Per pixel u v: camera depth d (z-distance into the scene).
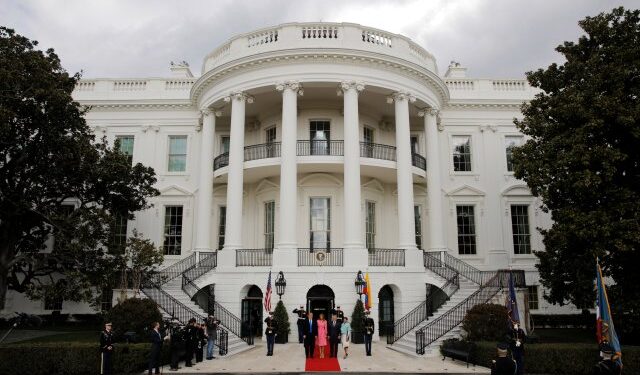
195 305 19.75
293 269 19.55
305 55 21.34
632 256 15.08
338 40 21.83
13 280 20.59
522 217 26.56
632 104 14.81
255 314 21.05
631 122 13.93
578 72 16.00
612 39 15.91
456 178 26.56
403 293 20.09
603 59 15.71
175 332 13.84
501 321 15.26
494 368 7.88
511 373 7.75
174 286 20.94
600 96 14.61
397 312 20.22
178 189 25.98
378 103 24.34
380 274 19.94
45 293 18.31
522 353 12.59
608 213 14.32
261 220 24.36
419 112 24.39
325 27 22.16
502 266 25.48
